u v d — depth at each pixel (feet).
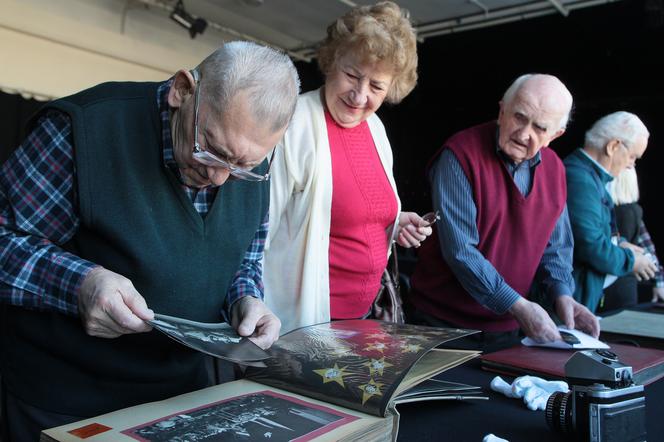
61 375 3.22
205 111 2.65
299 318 4.70
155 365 3.33
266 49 2.76
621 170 7.58
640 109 17.78
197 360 3.64
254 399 2.79
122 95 3.11
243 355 2.76
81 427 2.38
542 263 6.03
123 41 17.25
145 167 3.04
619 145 7.36
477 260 5.27
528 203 5.64
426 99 22.03
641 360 4.12
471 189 5.58
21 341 3.27
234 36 19.36
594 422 2.64
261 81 2.59
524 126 5.24
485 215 5.57
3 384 3.36
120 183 2.98
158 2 17.15
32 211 2.95
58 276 2.81
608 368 2.80
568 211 7.33
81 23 16.26
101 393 3.27
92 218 2.95
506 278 5.79
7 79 15.02
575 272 7.43
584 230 7.15
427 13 17.04
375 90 4.57
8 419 3.31
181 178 3.10
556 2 15.15
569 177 7.48
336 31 4.52
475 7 16.42
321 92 4.91
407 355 3.13
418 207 23.08
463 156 5.60
